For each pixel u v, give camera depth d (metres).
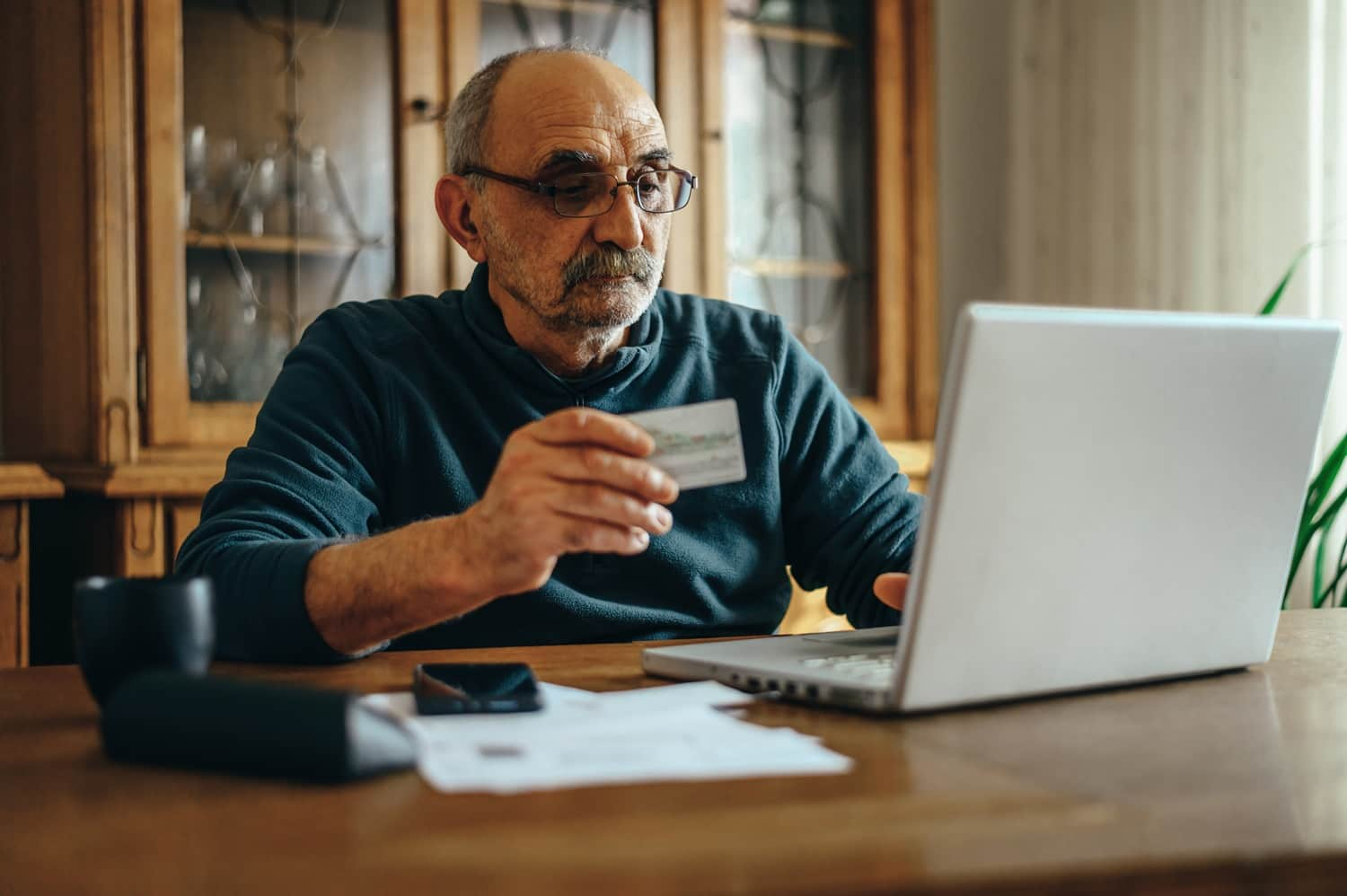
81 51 2.09
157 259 2.12
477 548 0.93
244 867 0.50
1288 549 0.94
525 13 2.41
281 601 0.99
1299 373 0.89
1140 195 2.76
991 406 0.74
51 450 2.19
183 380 2.15
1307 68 2.44
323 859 0.51
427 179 2.33
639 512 0.88
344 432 1.38
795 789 0.61
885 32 2.77
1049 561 0.79
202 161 2.17
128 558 2.08
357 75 2.29
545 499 0.88
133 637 0.74
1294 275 2.44
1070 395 0.77
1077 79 2.92
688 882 0.48
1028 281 3.03
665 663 0.92
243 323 2.21
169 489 2.08
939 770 0.65
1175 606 0.87
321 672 0.96
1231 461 0.87
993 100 3.21
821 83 2.73
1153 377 0.81
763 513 1.52
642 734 0.71
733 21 2.62
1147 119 2.75
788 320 2.69
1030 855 0.51
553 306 1.44
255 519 1.18
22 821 0.57
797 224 2.70
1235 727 0.76
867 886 0.47
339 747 0.61
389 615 0.97
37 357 2.22
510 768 0.64
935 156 2.92
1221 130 2.60
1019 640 0.80
